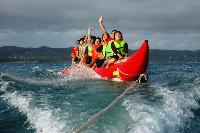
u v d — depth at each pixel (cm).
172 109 512
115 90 761
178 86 827
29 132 423
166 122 432
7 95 723
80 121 425
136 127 385
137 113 445
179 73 1448
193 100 636
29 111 525
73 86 873
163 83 927
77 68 1291
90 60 1377
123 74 1010
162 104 535
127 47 1106
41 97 652
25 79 1149
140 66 969
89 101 591
